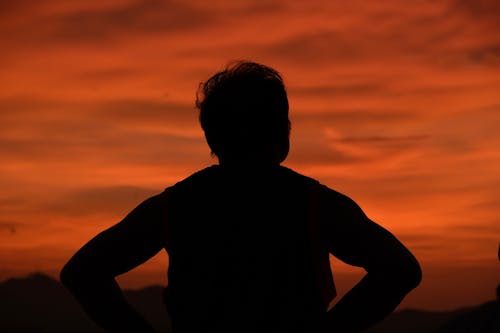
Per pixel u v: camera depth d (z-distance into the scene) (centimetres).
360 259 237
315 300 239
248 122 252
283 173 251
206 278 242
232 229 244
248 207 245
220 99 254
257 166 252
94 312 250
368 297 232
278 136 254
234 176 251
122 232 251
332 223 240
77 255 251
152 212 253
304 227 241
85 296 249
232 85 254
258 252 241
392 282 232
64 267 251
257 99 252
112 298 250
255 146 253
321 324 236
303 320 237
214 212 247
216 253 243
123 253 250
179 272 246
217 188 251
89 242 253
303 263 240
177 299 246
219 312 239
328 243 242
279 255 240
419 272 235
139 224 252
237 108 251
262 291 238
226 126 253
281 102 255
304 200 244
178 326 245
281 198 245
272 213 243
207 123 256
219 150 256
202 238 245
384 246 235
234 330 238
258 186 248
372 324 236
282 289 238
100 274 250
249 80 254
